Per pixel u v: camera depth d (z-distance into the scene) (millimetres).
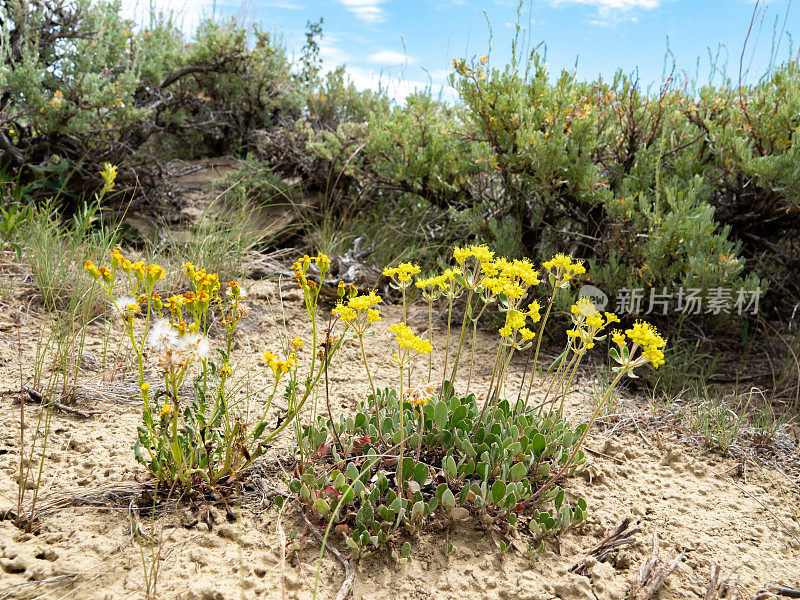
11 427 2502
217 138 8492
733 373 3912
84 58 5469
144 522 2025
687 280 3922
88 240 4586
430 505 2070
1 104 5340
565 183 4551
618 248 4277
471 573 1963
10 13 5367
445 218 5867
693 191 3980
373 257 5457
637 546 2191
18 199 5047
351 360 3723
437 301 4961
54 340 3316
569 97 4531
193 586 1739
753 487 2686
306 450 2336
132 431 2586
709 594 1962
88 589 1715
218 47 7605
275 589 1801
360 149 5973
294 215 6035
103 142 5664
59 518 2002
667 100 4605
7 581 1713
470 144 5387
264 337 3861
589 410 3260
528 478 2422
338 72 7910
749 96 4707
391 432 2418
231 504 2158
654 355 2002
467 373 3672
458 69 4605
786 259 4527
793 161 3842
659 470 2762
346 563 1933
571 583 1949
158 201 5910
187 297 1965
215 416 2213
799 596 1995
